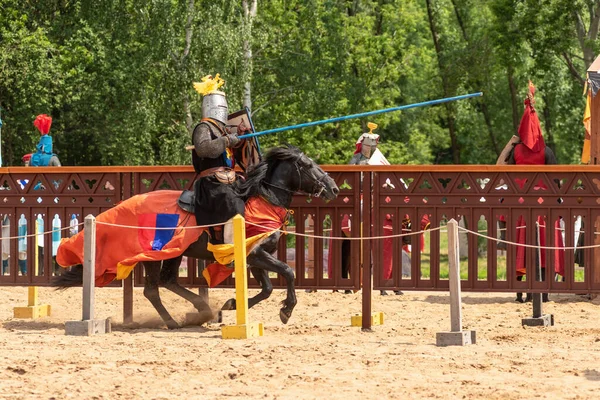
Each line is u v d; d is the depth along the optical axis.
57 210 13.20
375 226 12.50
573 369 9.34
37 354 10.24
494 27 36.69
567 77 41.91
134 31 32.31
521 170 12.16
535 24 35.53
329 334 12.06
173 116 32.66
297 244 12.74
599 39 35.22
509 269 12.30
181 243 11.92
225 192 11.92
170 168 12.88
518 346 10.93
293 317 14.15
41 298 16.47
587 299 16.97
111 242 12.13
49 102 33.00
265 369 9.37
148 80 31.67
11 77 32.41
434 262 12.38
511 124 45.16
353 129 39.69
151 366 9.56
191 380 8.91
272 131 12.61
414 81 46.03
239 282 11.61
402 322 13.59
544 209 12.18
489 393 8.28
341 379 8.91
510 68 41.50
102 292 17.47
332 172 12.59
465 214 12.34
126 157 32.66
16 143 33.81
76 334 11.81
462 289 12.41
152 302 12.62
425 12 50.06
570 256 12.18
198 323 12.91
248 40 32.31
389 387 8.55
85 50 32.75
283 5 38.19
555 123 44.03
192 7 31.64
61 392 8.41
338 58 38.66
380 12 42.84
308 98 36.22
